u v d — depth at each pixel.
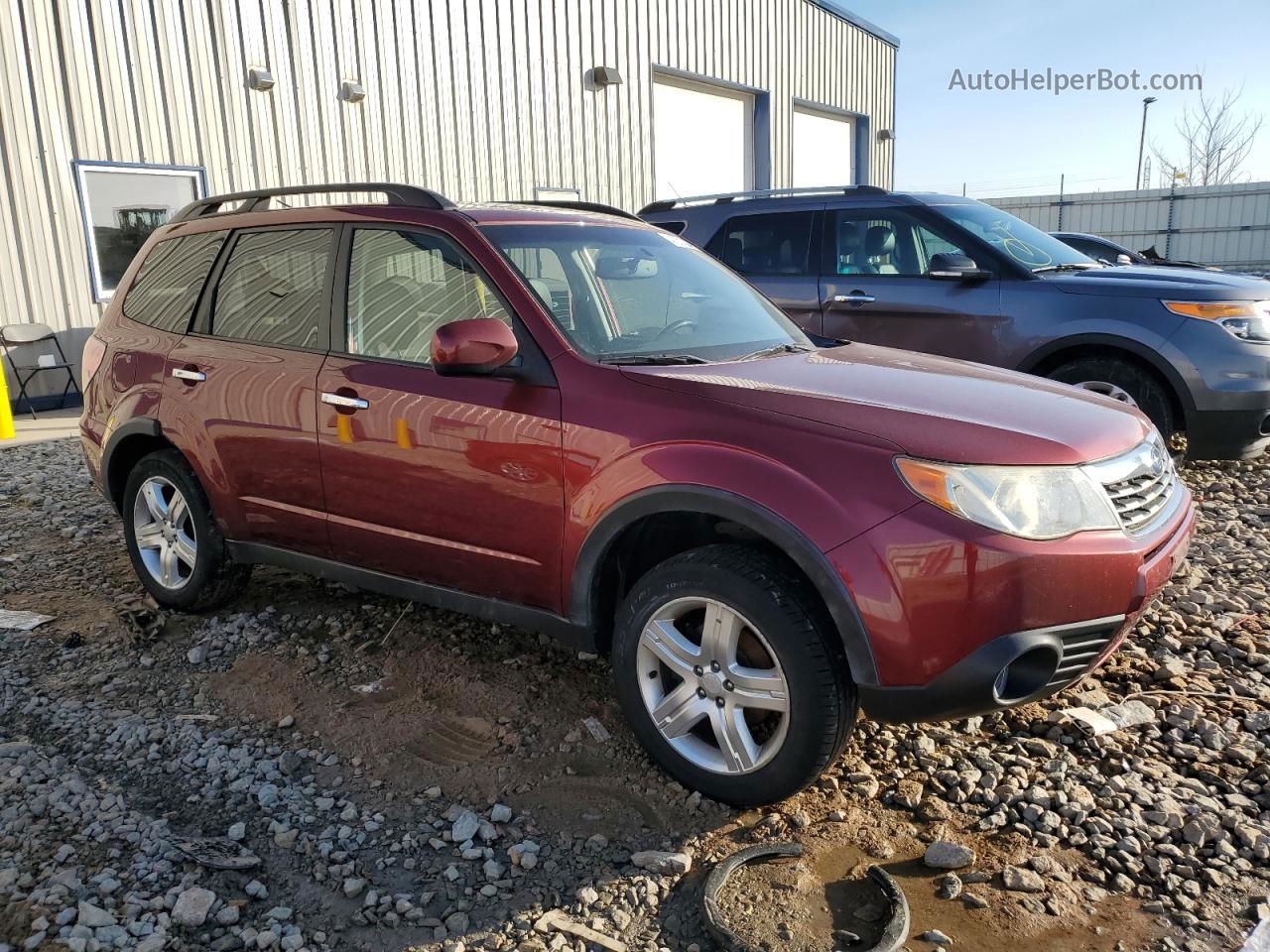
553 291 3.43
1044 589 2.56
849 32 21.94
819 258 7.15
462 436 3.29
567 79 14.74
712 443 2.83
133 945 2.31
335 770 3.15
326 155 11.66
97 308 10.17
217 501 4.11
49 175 9.57
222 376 4.00
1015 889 2.56
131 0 9.91
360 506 3.62
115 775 3.10
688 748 2.98
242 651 4.01
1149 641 3.98
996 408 2.94
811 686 2.67
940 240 6.66
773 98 19.53
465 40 13.15
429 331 3.51
